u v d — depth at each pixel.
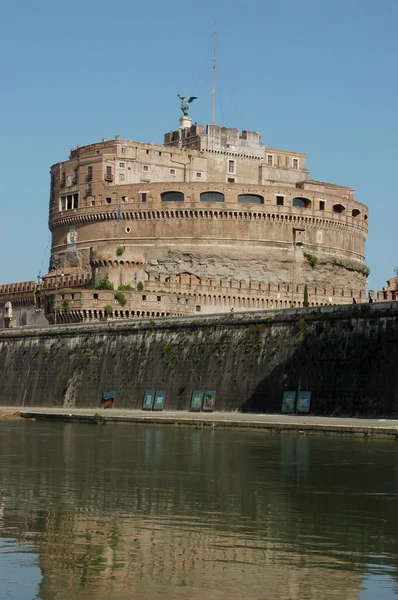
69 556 44.88
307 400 114.69
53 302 173.62
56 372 152.88
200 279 195.88
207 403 127.06
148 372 137.25
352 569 42.81
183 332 134.75
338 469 70.62
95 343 147.88
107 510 55.53
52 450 85.50
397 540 48.00
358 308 112.56
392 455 77.62
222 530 50.25
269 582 40.91
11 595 39.25
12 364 162.12
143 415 120.88
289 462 74.81
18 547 46.53
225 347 127.81
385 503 57.62
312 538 48.47
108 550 46.00
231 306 191.00
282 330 121.50
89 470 72.19
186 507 56.56
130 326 142.75
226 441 90.62
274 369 120.19
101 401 143.00
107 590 39.91
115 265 192.50
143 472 71.00
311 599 38.72
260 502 58.06
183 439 93.69
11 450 85.56
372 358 109.06
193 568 43.00
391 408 105.31
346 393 110.81
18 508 56.19
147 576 41.75
